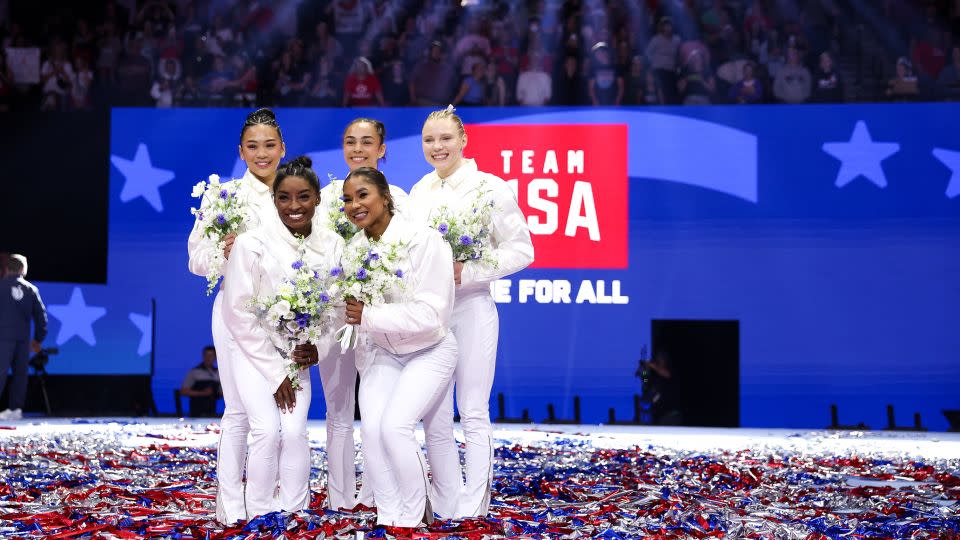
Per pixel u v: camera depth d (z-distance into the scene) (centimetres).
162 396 1012
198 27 1119
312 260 429
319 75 1099
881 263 963
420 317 405
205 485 539
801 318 970
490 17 1105
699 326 979
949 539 404
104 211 1026
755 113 977
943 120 958
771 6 1077
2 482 527
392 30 1112
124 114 1024
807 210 972
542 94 1080
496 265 453
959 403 952
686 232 982
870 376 962
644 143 985
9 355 986
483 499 449
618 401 982
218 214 440
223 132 1022
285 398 422
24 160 1033
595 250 985
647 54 1081
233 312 412
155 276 1018
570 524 429
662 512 457
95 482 547
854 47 1066
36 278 1027
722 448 796
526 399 988
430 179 486
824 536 405
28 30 1121
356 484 535
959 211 956
